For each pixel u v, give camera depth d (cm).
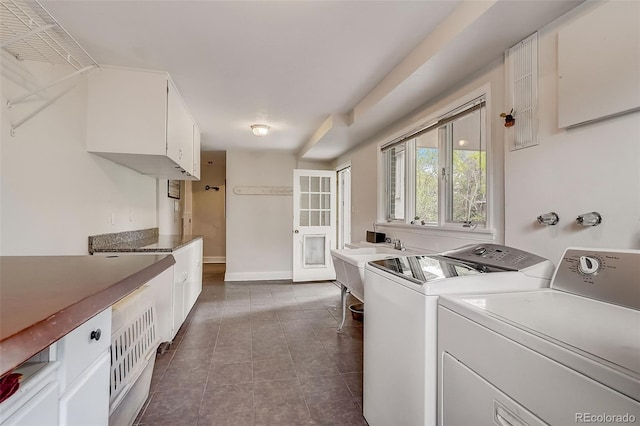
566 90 138
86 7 159
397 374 132
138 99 232
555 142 147
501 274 124
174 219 513
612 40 120
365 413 168
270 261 550
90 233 230
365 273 172
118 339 124
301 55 212
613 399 59
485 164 201
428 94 242
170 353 248
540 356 73
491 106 190
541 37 155
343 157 493
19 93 162
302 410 177
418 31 183
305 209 531
